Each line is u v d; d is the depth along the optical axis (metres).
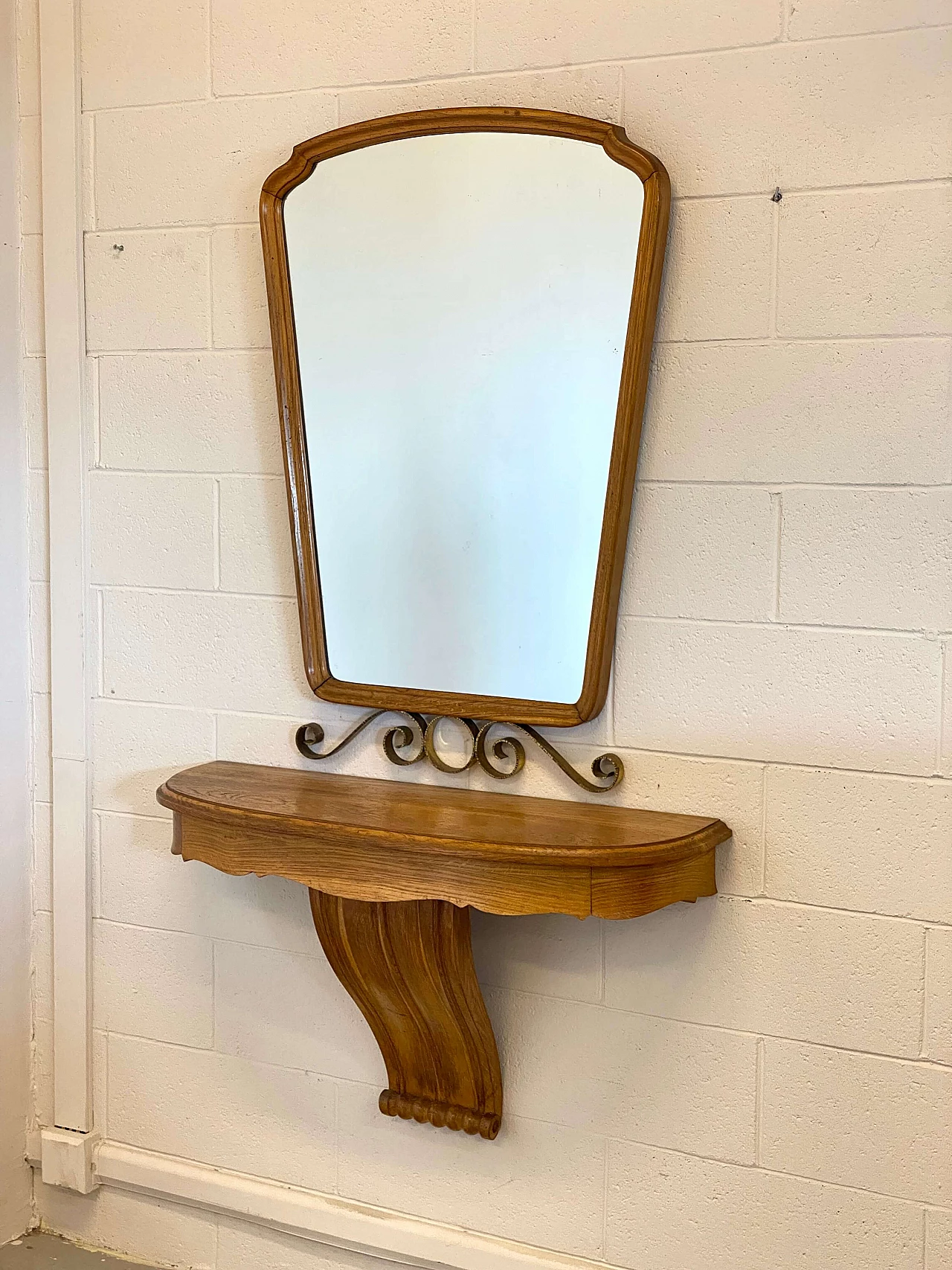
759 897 1.68
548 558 1.69
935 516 1.54
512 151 1.66
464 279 1.70
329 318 1.79
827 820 1.63
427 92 1.76
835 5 1.54
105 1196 2.16
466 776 1.83
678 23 1.61
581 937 1.79
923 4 1.50
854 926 1.63
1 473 2.04
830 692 1.62
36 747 2.13
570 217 1.63
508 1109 1.87
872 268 1.54
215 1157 2.07
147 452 1.99
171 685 2.02
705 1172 1.75
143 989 2.10
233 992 2.04
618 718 1.73
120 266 1.97
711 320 1.63
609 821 1.65
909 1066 1.62
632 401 1.61
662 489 1.68
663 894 1.57
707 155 1.61
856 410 1.57
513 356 1.69
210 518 1.96
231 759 1.98
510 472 1.70
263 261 1.87
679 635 1.69
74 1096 2.14
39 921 2.16
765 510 1.63
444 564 1.76
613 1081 1.80
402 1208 1.95
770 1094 1.70
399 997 1.80
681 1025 1.75
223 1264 2.08
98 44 1.95
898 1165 1.64
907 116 1.51
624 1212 1.81
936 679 1.56
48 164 1.99
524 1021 1.84
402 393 1.76
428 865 1.61
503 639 1.73
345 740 1.86
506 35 1.70
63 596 2.06
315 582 1.84
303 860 1.69
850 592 1.59
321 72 1.81
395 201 1.73
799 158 1.57
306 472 1.83
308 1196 2.00
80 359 2.00
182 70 1.90
